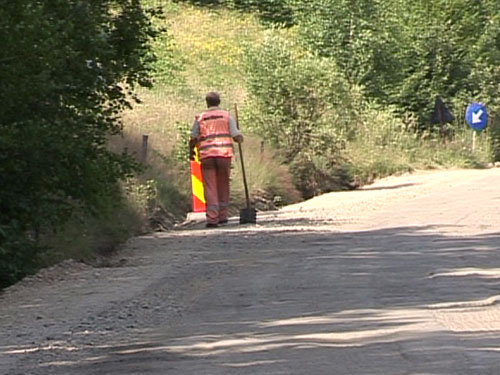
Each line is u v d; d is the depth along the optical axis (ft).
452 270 90.27
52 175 104.22
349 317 71.61
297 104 214.90
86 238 115.44
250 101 217.56
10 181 102.32
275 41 223.71
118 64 115.34
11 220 102.06
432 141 289.94
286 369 57.72
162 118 193.26
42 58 98.68
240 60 296.51
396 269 92.17
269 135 210.38
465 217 136.98
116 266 106.93
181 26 333.01
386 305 75.36
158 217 145.07
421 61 305.12
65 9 106.63
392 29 294.66
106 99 115.34
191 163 157.48
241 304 79.15
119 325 73.87
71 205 106.63
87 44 108.37
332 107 228.63
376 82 285.23
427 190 188.44
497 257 98.22
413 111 298.97
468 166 282.77
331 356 60.29
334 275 90.12
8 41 96.78
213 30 333.42
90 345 67.72
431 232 120.26
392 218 139.54
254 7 361.10
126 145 155.63
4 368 62.08
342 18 285.02
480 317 69.97
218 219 141.90
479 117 304.50
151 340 67.97
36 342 69.51
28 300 86.79
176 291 86.94
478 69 317.01
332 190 211.41
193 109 215.31
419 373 55.21
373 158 236.63
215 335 68.18
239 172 176.76
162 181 157.79
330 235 121.70
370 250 105.91
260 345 64.39
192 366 59.82
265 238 121.49
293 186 197.88
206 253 111.04
